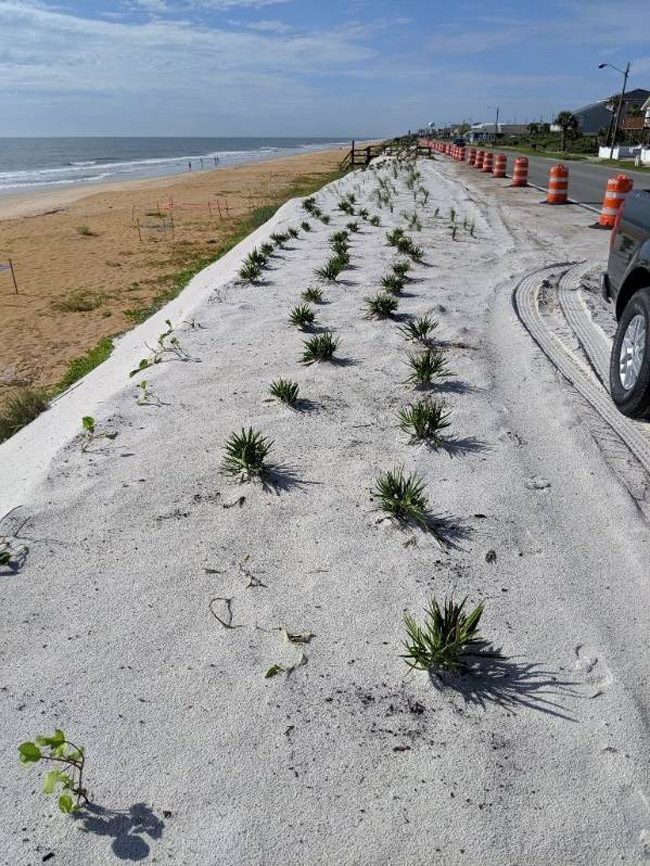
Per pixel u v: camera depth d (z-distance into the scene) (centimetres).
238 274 874
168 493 354
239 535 319
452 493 350
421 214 1457
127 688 234
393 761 207
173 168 6775
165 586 285
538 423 427
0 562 297
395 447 400
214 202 2517
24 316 948
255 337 613
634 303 436
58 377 691
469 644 250
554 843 182
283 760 208
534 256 975
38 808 195
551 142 6938
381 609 271
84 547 310
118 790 199
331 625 263
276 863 179
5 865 179
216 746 212
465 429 420
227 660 246
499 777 201
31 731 218
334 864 178
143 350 644
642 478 364
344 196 1900
